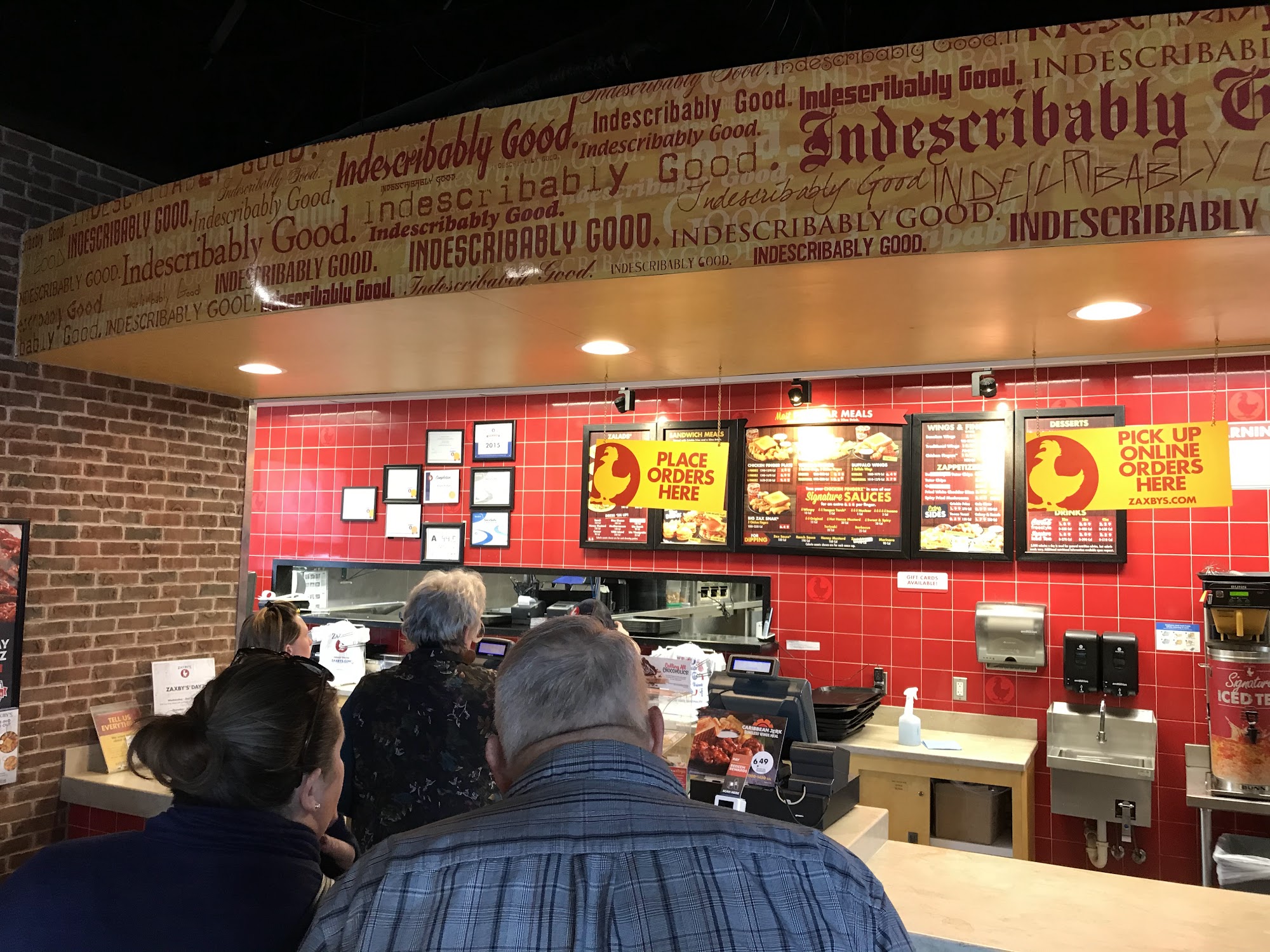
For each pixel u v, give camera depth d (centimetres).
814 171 242
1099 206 221
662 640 531
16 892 119
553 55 386
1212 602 375
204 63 420
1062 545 445
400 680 225
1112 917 229
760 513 510
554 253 266
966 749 430
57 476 386
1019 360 436
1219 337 328
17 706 367
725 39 377
